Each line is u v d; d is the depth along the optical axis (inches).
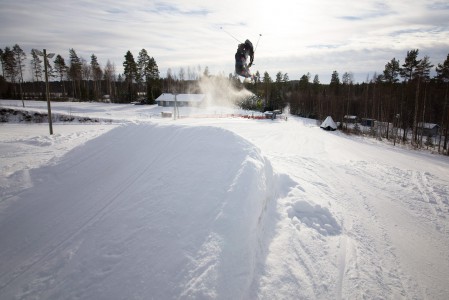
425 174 542.0
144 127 332.2
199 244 156.3
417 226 302.5
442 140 1574.8
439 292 196.1
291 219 256.2
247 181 212.1
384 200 374.3
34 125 1156.5
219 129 292.0
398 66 2282.2
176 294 128.0
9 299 129.1
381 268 215.6
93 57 3265.3
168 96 2578.7
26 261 153.8
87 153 304.8
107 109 2192.4
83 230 176.9
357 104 2691.9
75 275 141.3
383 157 791.1
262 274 170.7
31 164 335.0
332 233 254.8
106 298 127.1
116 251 154.9
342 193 379.2
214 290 132.4
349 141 1169.4
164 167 240.8
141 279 135.8
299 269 187.6
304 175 427.2
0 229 182.5
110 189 226.1
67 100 2812.5
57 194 228.1
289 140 970.1
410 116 1728.6
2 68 2851.9
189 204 189.2
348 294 179.2
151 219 178.1
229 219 176.1
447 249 257.6
